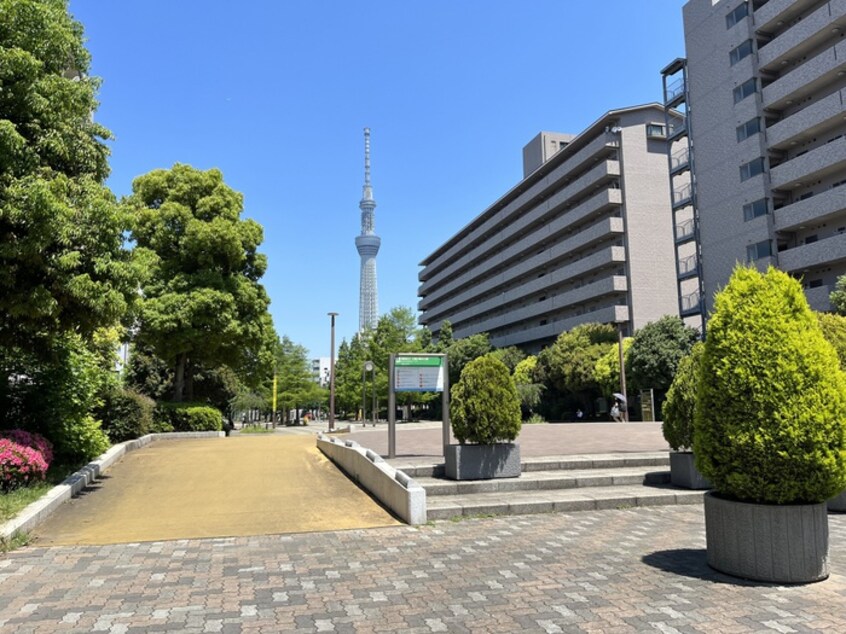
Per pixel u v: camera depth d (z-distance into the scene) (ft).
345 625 14.05
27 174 28.37
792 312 17.62
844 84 106.11
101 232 30.71
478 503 27.45
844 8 102.58
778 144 115.24
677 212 164.66
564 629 13.58
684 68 145.38
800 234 114.21
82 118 33.91
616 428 70.28
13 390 36.52
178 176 79.41
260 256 83.56
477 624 13.98
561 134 234.38
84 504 29.60
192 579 17.72
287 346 185.47
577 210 177.17
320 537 23.13
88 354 40.37
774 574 16.48
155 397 101.14
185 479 36.86
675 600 15.35
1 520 23.15
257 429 164.45
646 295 160.35
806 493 16.63
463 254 268.00
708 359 18.25
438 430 82.58
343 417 284.00
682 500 29.43
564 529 24.06
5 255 27.07
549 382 157.58
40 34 30.35
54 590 16.71
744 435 16.90
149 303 72.02
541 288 194.59
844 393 16.80
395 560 19.70
